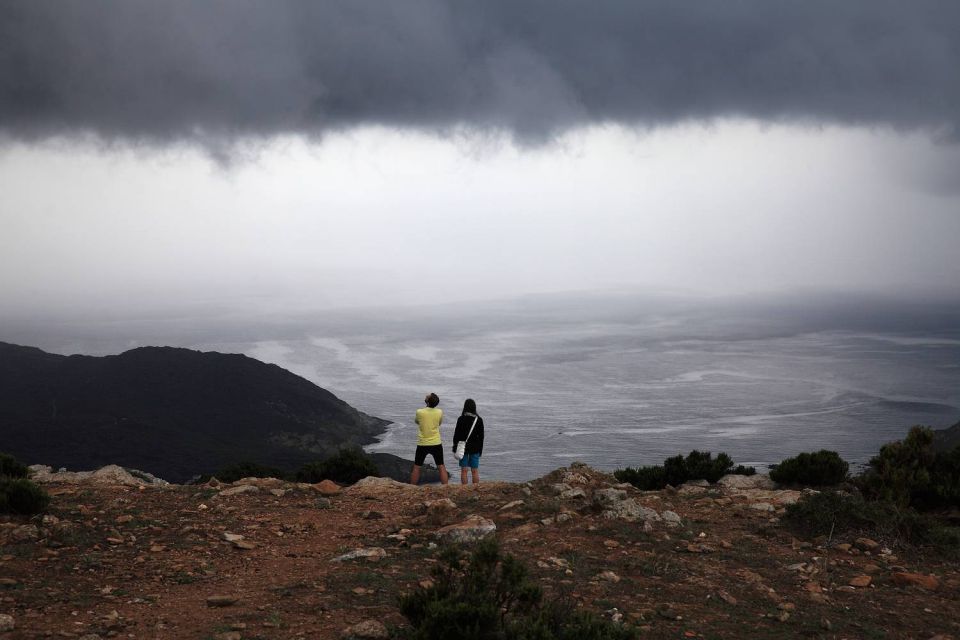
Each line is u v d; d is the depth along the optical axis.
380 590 8.34
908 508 12.85
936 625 7.91
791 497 13.66
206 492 13.59
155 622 7.41
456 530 10.49
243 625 7.27
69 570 9.04
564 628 6.59
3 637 6.84
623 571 9.23
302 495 13.78
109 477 15.38
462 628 6.43
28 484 11.33
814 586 8.88
